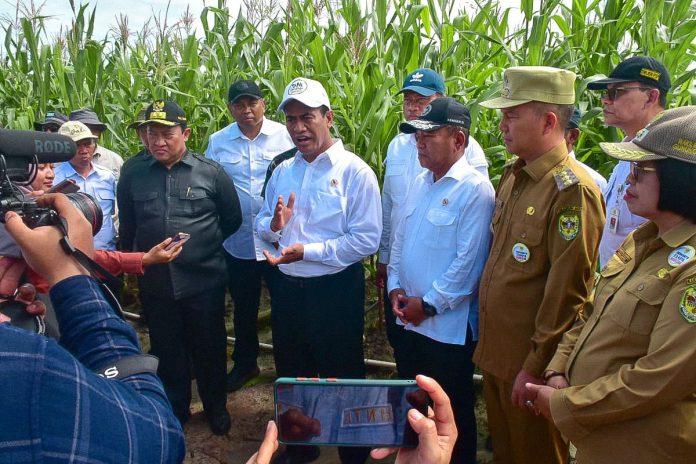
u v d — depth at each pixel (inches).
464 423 101.3
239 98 141.7
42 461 24.0
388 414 39.8
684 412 58.4
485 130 150.4
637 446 60.8
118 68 211.8
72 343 34.3
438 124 93.9
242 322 147.1
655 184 60.1
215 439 126.4
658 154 59.2
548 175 81.5
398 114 152.4
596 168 152.3
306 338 112.3
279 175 117.5
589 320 69.2
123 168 129.7
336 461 117.6
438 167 98.0
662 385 56.7
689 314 55.7
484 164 124.3
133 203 124.5
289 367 118.2
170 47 221.5
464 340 96.8
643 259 64.6
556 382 72.4
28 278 47.6
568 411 64.6
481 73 159.9
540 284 83.4
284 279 113.0
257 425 131.3
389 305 116.7
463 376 100.3
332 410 40.3
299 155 113.7
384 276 133.6
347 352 112.0
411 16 163.2
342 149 111.1
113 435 26.4
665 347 56.7
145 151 136.3
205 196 123.8
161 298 122.0
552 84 79.8
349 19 177.9
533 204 82.6
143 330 175.5
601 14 164.1
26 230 34.6
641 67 101.0
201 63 218.5
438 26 174.4
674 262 59.3
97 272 38.1
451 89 163.2
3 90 222.8
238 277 147.1
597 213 77.7
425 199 100.7
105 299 36.5
